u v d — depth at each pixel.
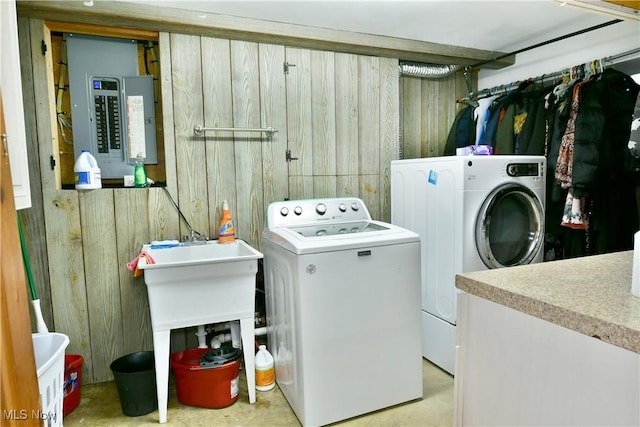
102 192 2.35
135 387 2.04
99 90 2.45
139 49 2.52
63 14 2.13
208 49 2.52
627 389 0.73
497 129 3.00
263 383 2.29
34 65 2.19
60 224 2.28
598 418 0.78
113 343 2.43
